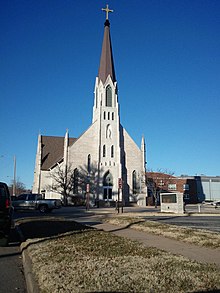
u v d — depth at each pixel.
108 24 66.88
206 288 5.46
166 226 16.09
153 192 60.50
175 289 5.39
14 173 56.84
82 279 6.04
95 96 64.56
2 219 11.09
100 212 34.94
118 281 5.89
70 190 56.53
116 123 61.59
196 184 76.31
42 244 10.70
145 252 8.92
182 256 8.35
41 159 66.19
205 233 13.00
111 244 10.41
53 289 5.46
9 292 6.31
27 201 34.00
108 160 59.75
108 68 64.12
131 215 28.86
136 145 62.31
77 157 58.62
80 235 12.78
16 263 9.05
